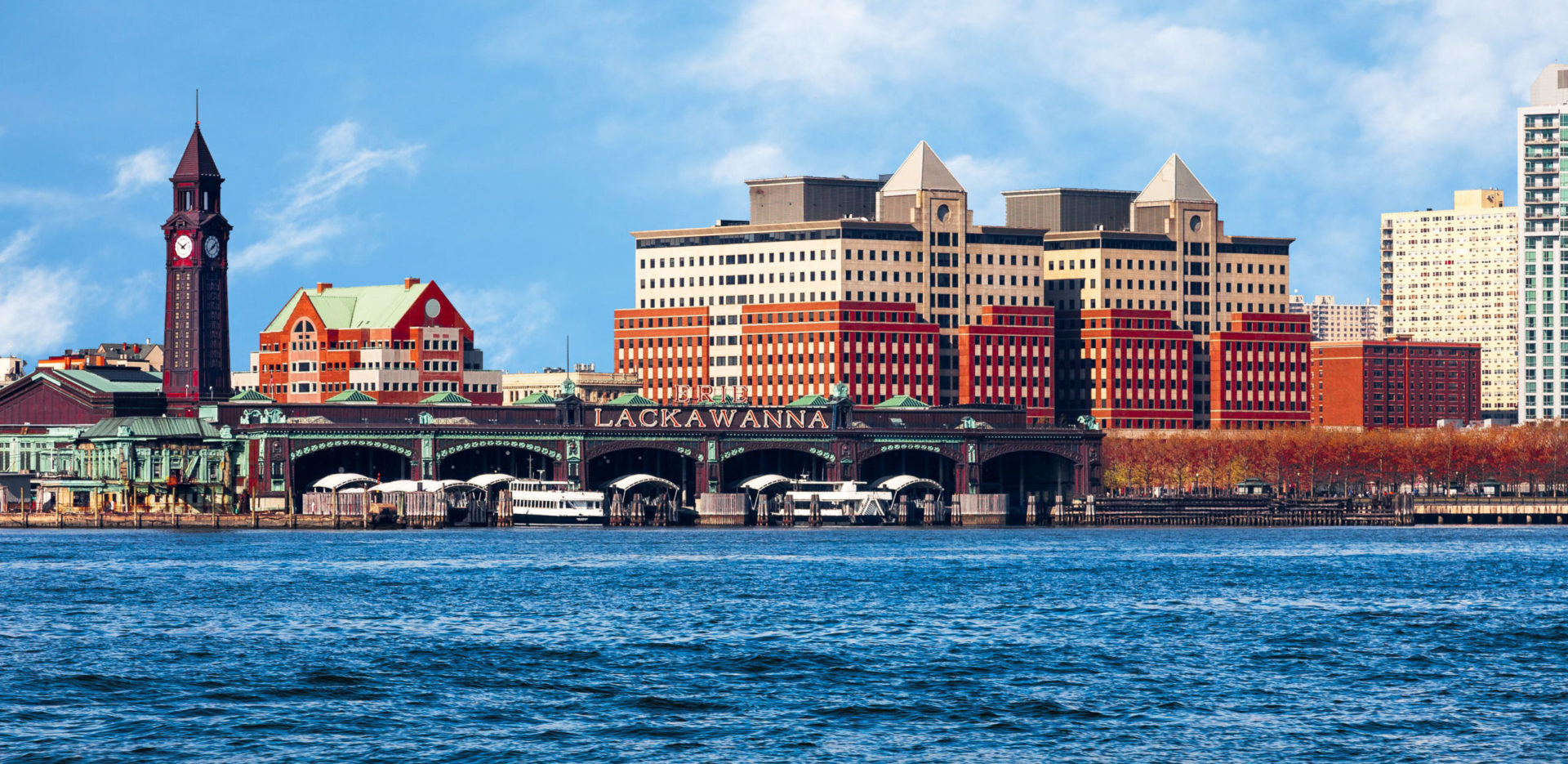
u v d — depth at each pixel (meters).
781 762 123.56
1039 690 148.38
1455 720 135.62
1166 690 148.38
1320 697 145.00
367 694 146.12
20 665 158.25
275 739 129.38
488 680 152.75
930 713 139.00
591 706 141.38
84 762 123.19
